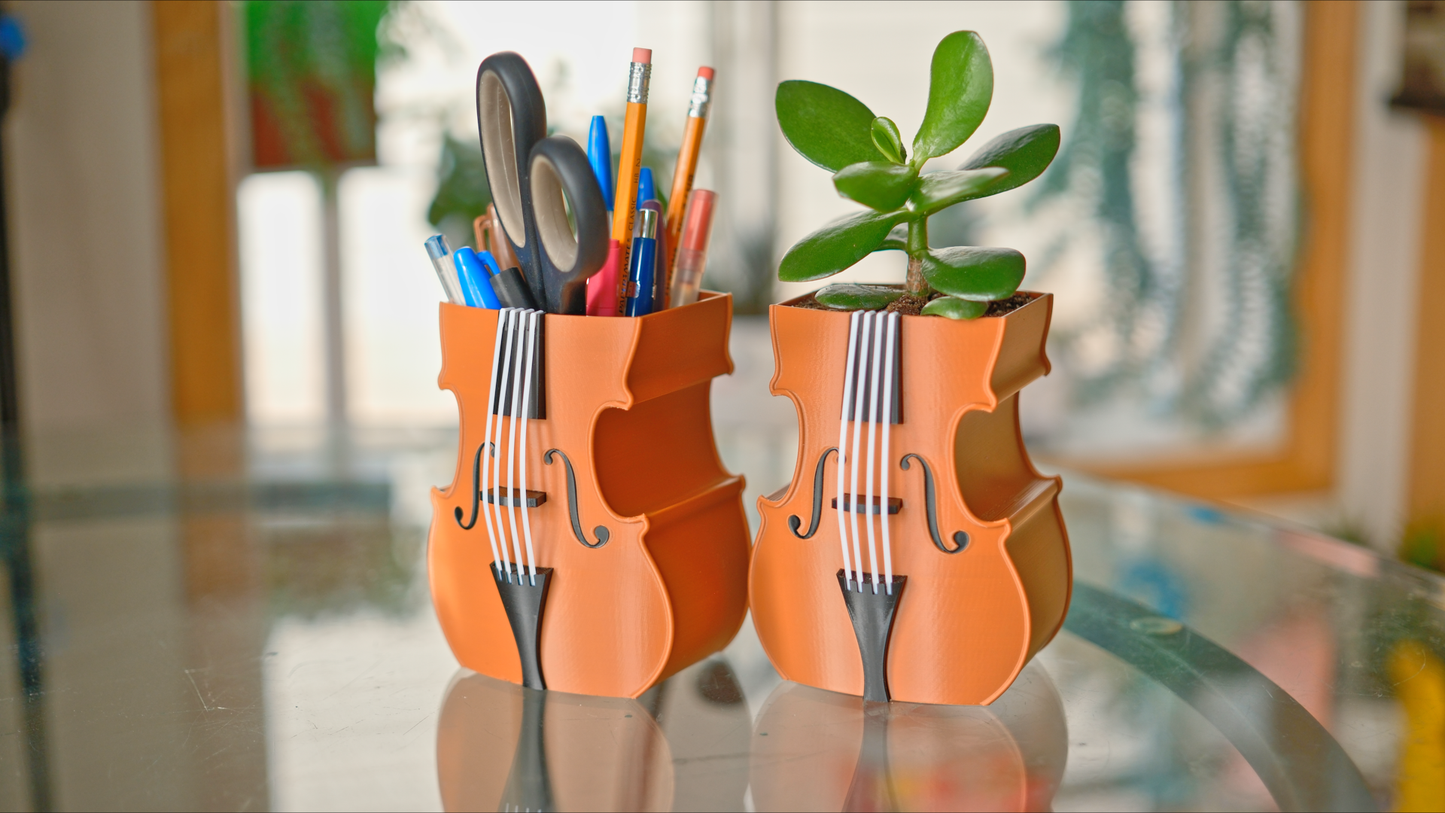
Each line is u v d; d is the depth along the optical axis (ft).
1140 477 7.68
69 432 2.98
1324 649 1.55
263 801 1.14
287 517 2.25
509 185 1.48
